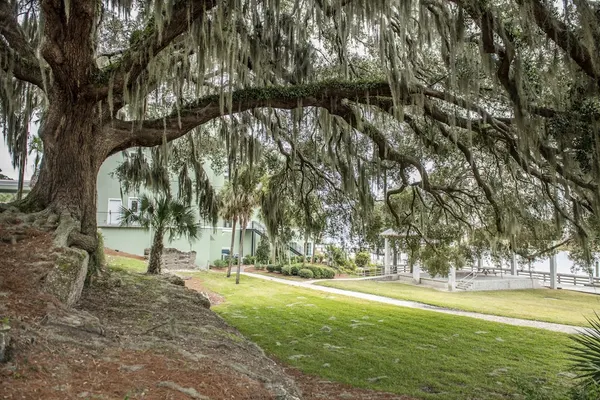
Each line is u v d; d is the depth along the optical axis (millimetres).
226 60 6426
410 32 7383
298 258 30406
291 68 8219
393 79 6586
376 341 9648
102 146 7023
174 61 7027
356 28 6824
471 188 11430
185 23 5734
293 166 10008
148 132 7191
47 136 6688
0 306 3932
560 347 9492
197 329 5938
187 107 7316
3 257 5059
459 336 10484
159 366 3764
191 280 19812
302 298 16266
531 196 10430
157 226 11828
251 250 31016
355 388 6285
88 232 6742
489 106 8633
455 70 6242
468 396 6094
